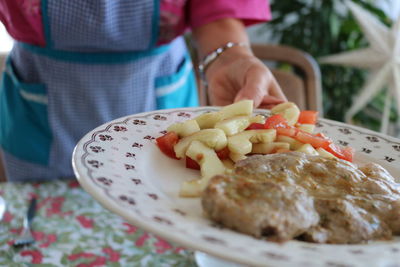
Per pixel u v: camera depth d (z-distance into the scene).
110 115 1.75
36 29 1.51
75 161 0.85
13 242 1.13
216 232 0.69
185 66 1.91
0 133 1.83
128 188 0.80
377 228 0.79
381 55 2.83
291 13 3.47
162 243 1.19
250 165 0.88
